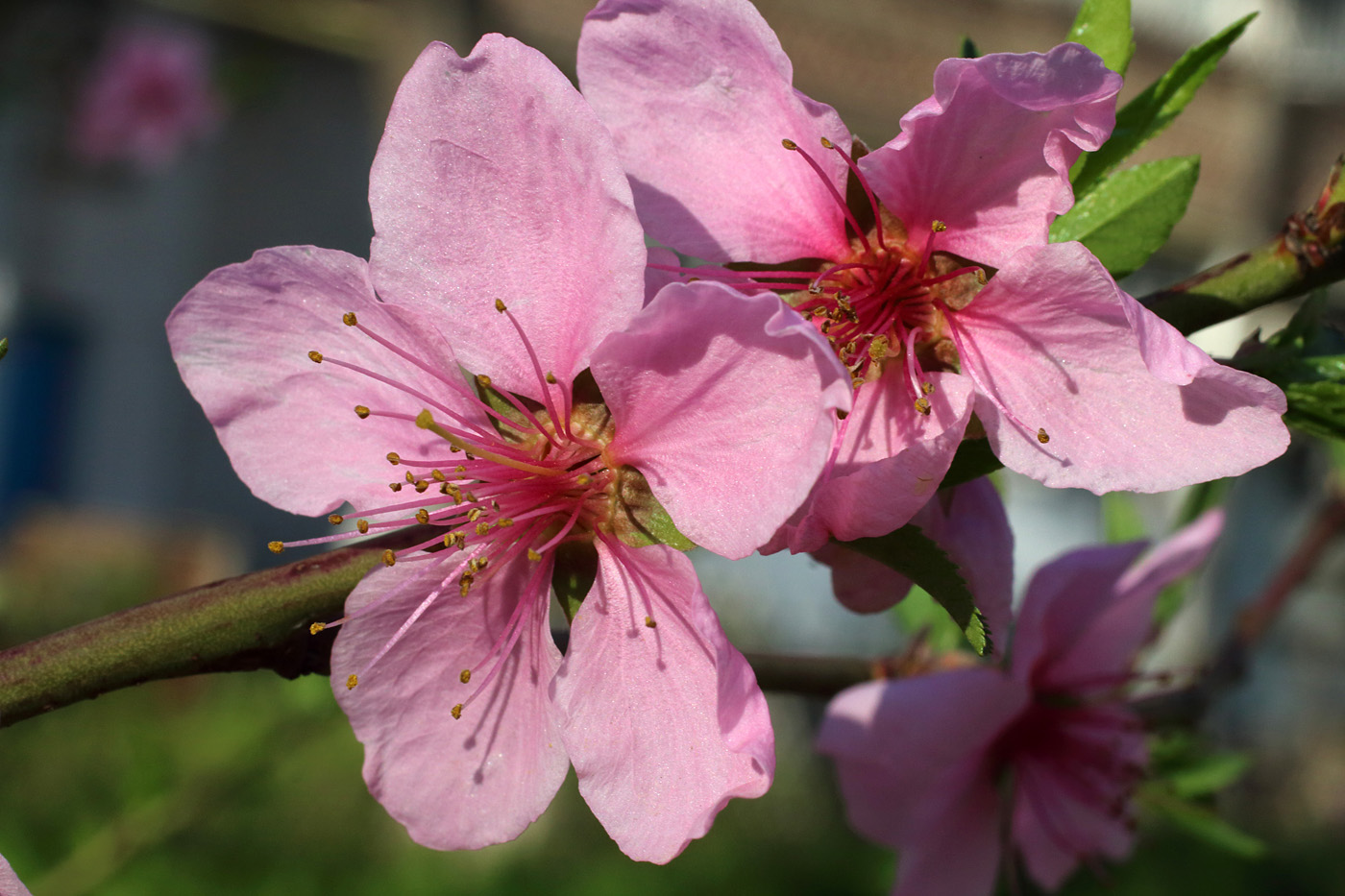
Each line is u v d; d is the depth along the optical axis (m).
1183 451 0.10
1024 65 0.10
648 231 0.11
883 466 0.10
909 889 0.14
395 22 0.61
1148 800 0.15
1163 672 0.15
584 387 0.11
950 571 0.10
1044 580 0.14
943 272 0.11
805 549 0.10
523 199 0.10
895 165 0.11
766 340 0.10
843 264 0.11
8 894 0.10
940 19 0.71
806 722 0.57
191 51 0.54
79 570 0.58
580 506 0.11
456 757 0.11
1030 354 0.10
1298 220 0.11
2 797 0.34
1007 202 0.11
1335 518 0.16
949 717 0.13
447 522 0.11
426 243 0.10
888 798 0.14
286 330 0.11
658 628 0.10
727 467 0.10
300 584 0.10
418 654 0.11
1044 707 0.14
